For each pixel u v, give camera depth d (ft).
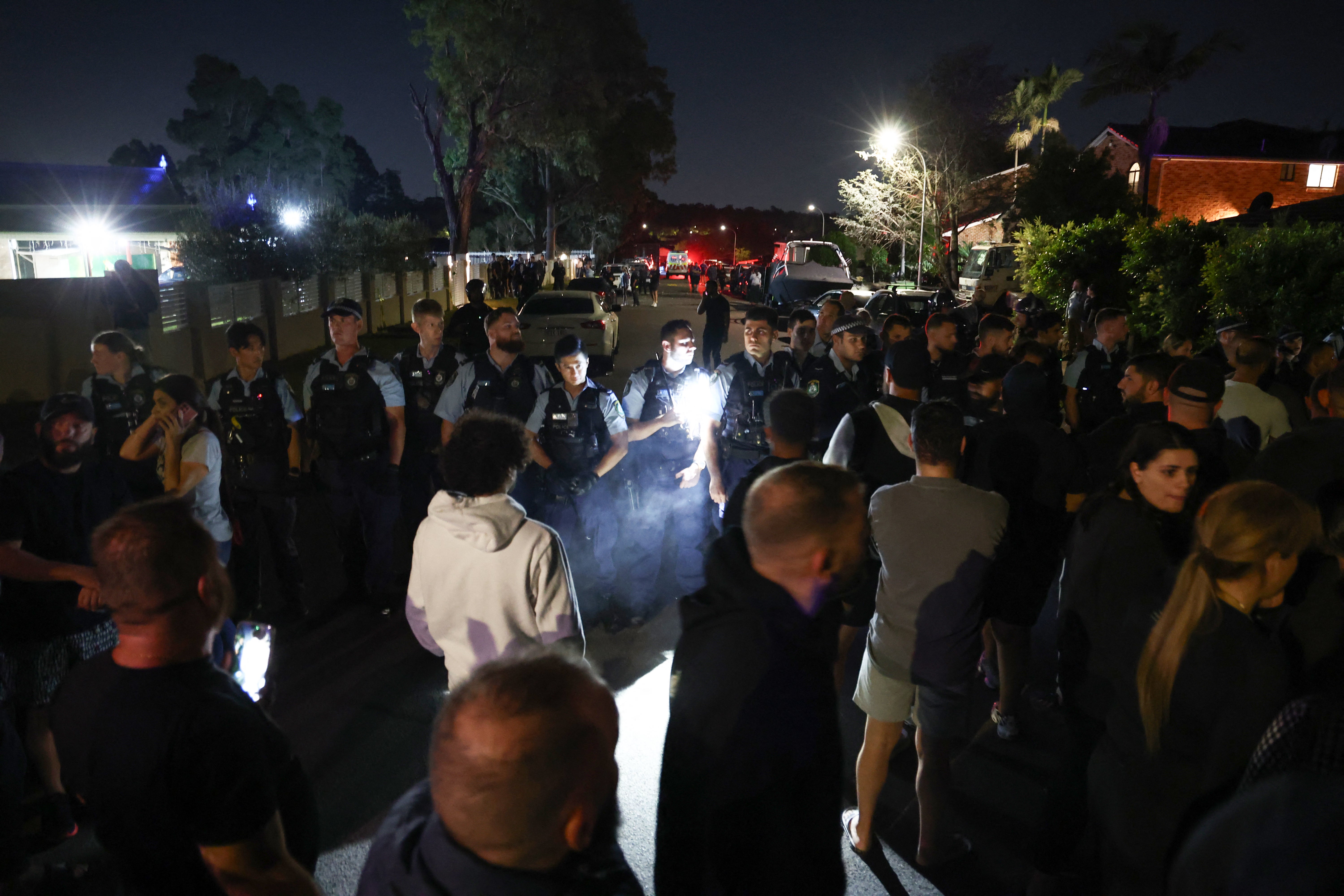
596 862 4.03
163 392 12.97
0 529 9.85
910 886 10.40
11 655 10.28
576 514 16.53
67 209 101.65
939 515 9.59
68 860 10.48
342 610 18.29
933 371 18.81
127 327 39.58
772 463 12.12
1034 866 9.73
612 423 16.19
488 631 8.61
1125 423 13.96
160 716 5.43
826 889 6.20
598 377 50.96
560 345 15.70
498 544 8.38
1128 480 8.82
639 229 274.36
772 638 6.07
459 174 117.29
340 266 68.80
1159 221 64.69
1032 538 12.58
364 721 14.11
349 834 11.30
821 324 22.35
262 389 15.90
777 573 6.16
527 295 111.86
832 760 6.24
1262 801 4.61
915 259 149.28
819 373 17.22
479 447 8.39
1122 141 136.26
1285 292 40.37
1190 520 8.65
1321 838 4.29
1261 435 14.94
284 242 61.57
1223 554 6.41
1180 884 4.98
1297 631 8.47
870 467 13.37
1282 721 5.57
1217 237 47.06
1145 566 8.26
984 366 18.90
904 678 9.97
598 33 125.39
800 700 6.07
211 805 5.38
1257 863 4.46
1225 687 6.47
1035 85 161.07
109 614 10.83
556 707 3.76
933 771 10.31
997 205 138.82
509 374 16.89
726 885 6.16
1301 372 20.95
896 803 12.16
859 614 11.20
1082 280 58.75
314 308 64.13
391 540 18.19
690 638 6.29
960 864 10.80
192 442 13.33
